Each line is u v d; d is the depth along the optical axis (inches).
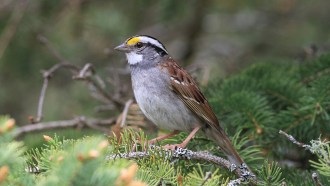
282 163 388.2
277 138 382.3
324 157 265.7
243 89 414.6
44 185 193.0
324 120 379.9
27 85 594.6
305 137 384.8
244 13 692.7
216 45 674.2
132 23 594.9
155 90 393.7
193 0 607.8
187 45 654.5
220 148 358.6
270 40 669.9
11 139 204.2
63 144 264.2
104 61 574.6
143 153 288.4
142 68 405.4
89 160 183.6
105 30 562.6
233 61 630.5
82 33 557.3
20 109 600.1
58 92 598.9
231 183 285.9
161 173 267.9
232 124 390.0
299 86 422.3
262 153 380.8
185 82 394.0
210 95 436.5
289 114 382.0
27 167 261.0
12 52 553.6
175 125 395.9
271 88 421.1
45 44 487.8
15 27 523.8
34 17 542.9
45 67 566.3
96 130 467.2
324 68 436.1
